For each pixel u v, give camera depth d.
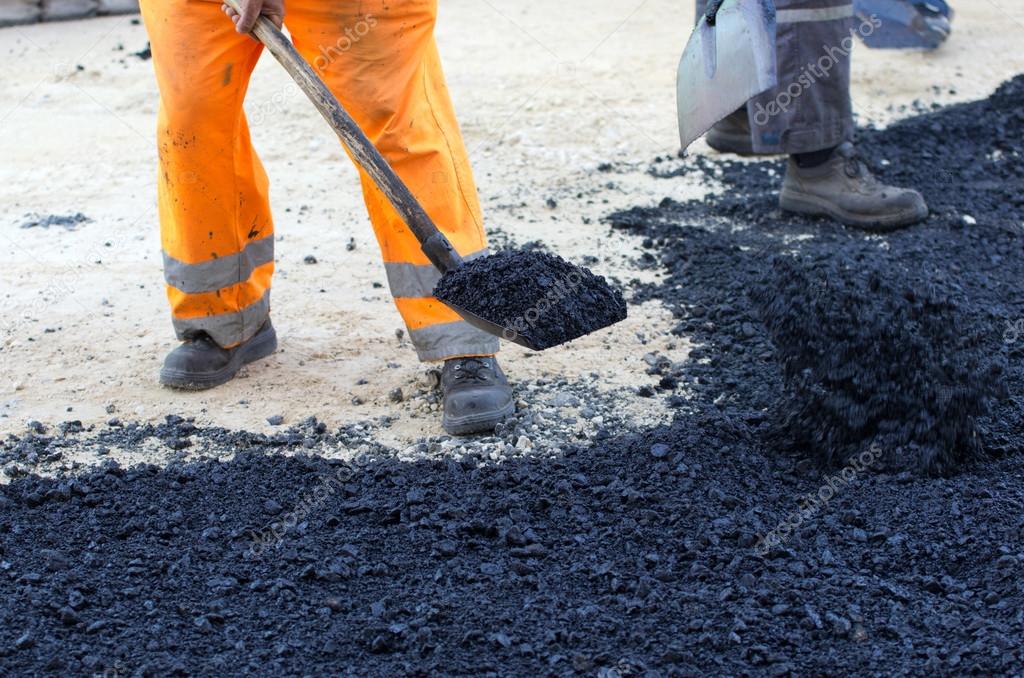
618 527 2.84
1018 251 4.68
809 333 3.20
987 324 3.92
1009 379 3.53
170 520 2.91
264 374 3.79
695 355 3.81
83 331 4.12
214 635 2.51
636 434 3.30
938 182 5.43
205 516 2.95
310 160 5.94
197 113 3.26
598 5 8.94
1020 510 2.84
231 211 3.50
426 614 2.54
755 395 3.52
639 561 2.72
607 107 6.56
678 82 3.82
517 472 3.11
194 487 3.09
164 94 3.28
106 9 8.73
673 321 4.10
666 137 6.15
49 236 5.02
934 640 2.42
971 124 6.09
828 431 3.13
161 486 3.09
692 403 3.50
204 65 3.22
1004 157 5.80
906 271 3.73
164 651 2.45
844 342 3.14
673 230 4.92
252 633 2.52
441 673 2.38
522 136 6.15
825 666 2.37
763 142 4.92
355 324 4.16
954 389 3.07
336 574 2.69
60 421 3.51
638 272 4.55
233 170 3.43
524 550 2.75
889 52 7.44
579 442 3.29
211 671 2.39
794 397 3.23
